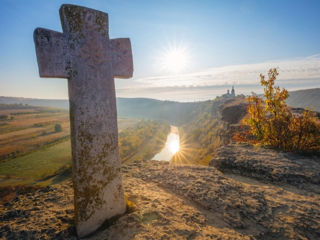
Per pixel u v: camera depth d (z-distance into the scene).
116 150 2.71
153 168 4.96
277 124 6.03
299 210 3.05
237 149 5.96
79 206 2.41
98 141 2.51
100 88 2.51
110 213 2.67
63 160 55.31
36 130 102.69
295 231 2.61
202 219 2.79
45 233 2.38
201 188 3.60
